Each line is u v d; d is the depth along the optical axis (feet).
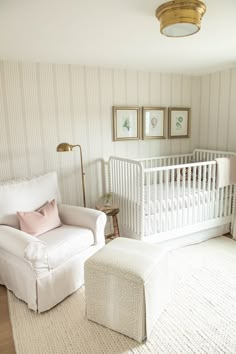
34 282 6.28
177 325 5.96
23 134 9.16
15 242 6.37
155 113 11.62
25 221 7.34
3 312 6.61
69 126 9.91
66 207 8.68
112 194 10.47
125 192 9.58
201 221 9.96
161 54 8.65
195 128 12.91
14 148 9.08
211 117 12.23
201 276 7.91
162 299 6.34
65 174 10.12
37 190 8.46
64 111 9.75
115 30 6.33
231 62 9.95
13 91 8.82
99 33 6.52
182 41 7.30
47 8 5.06
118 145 11.01
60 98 9.61
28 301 6.58
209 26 6.21
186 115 12.46
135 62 9.71
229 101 11.25
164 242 9.43
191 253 9.39
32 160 9.43
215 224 10.35
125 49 7.98
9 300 7.06
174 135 12.28
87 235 7.76
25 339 5.69
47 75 9.29
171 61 9.67
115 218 9.51
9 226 7.37
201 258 9.02
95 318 6.09
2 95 8.68
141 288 5.30
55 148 9.77
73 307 6.73
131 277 5.38
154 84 11.46
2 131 8.82
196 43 7.52
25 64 8.89
